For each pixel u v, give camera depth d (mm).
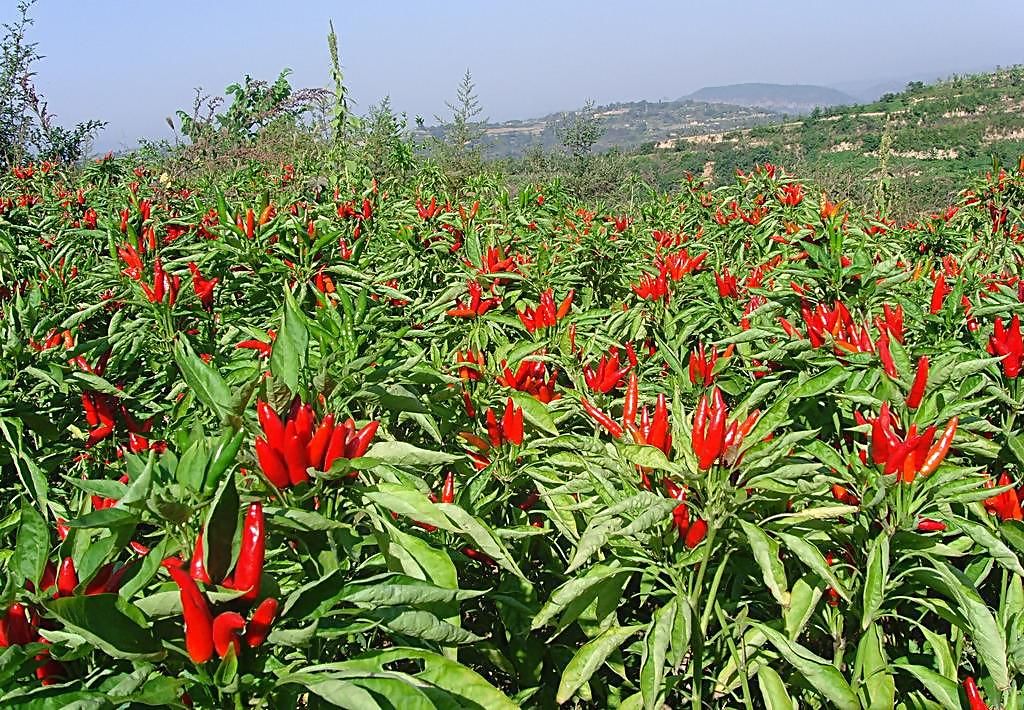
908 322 5074
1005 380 3844
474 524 2666
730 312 5863
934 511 3025
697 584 2875
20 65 20766
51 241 8211
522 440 3574
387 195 11320
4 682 1896
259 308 5371
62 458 3895
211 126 18062
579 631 3750
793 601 3014
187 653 1963
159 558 2066
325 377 2750
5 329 4199
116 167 15531
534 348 4156
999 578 3717
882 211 12086
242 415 2432
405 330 3756
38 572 2016
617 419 4145
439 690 2053
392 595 2133
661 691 2998
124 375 4457
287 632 1953
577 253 8273
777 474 2658
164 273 4531
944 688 2785
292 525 2275
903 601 3396
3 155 19969
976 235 9688
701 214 11367
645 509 2641
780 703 2857
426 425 3412
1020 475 3518
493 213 10086
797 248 7785
